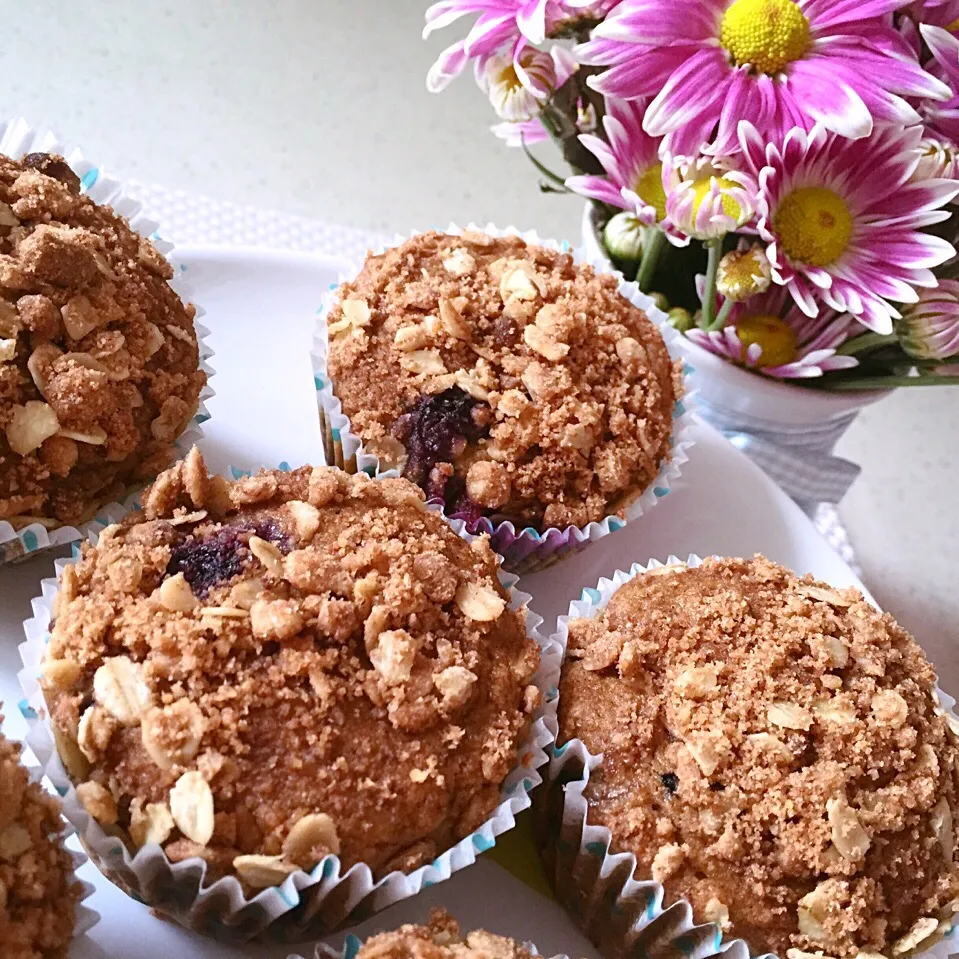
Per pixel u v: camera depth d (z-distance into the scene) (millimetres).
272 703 151
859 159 205
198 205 260
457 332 199
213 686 151
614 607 182
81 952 156
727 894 158
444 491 195
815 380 237
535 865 178
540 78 215
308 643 156
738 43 197
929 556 298
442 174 325
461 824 158
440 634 164
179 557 161
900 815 161
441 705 157
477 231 221
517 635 173
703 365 235
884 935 158
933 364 231
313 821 147
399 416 196
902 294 203
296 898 147
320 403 207
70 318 176
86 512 182
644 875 160
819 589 185
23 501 172
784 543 223
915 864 161
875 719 167
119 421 178
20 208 181
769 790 160
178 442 196
